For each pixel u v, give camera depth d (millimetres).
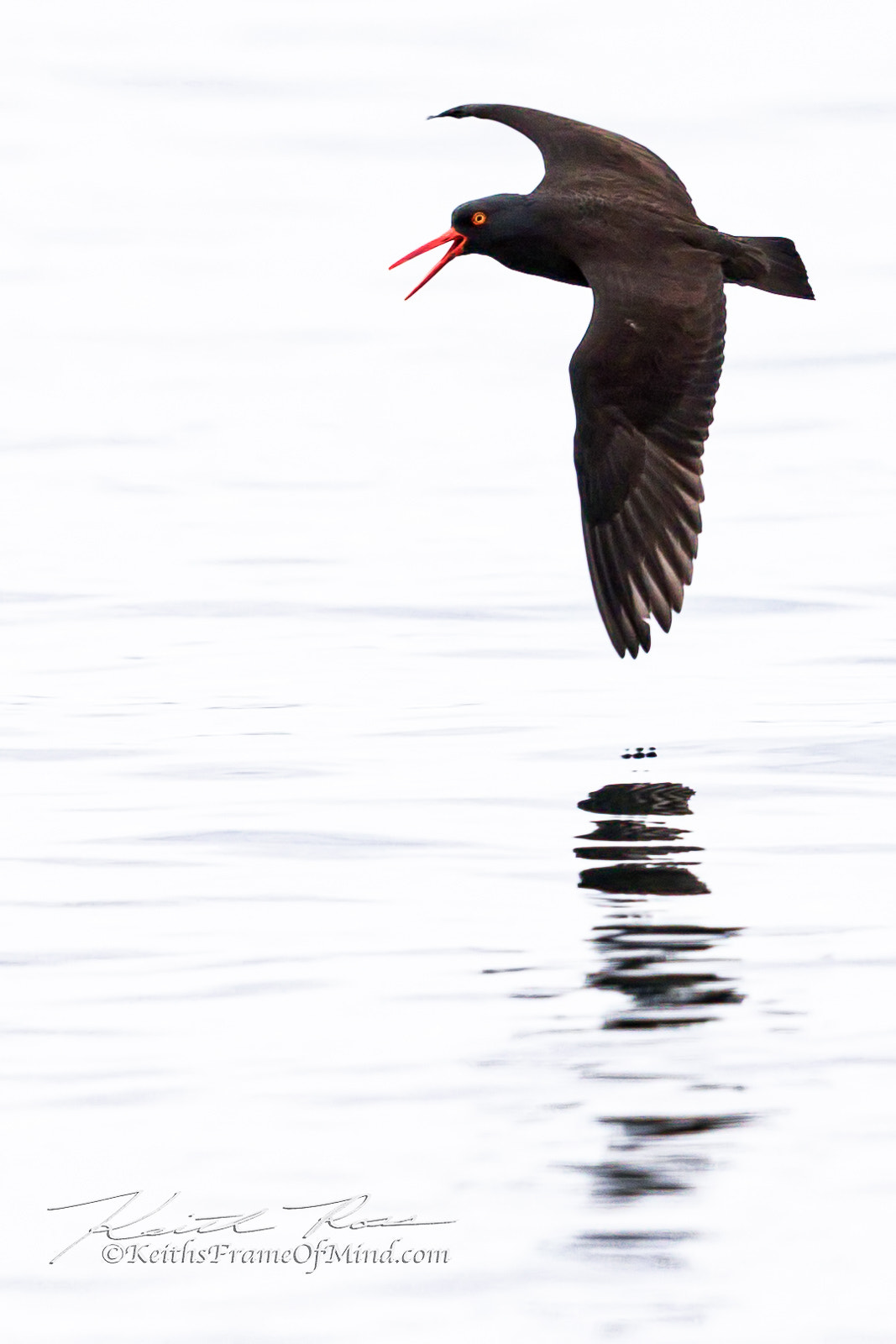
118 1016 8664
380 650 15148
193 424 22562
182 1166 7434
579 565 17438
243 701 13875
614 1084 7938
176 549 18016
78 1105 7879
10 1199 7273
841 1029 8391
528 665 14727
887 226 30047
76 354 25453
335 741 12953
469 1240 7000
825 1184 7223
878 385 23375
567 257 12242
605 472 11086
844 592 16516
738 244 11789
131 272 29359
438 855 10742
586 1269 6785
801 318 26328
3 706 13828
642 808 11516
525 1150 7488
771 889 10086
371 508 19344
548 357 25156
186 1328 6629
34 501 19625
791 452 20938
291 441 21859
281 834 11109
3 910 10000
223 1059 8227
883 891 10039
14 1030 8547
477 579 17031
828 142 34188
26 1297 6816
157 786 12070
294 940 9508
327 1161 7426
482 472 20625
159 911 9938
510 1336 6496
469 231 12398
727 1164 7352
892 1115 7668
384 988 8930
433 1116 7723
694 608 16234
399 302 27906
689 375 11117
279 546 18078
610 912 9812
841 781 11930
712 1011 8609
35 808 11656
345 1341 6512
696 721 13336
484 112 13383
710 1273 6762
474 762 12469
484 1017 8586
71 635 15617
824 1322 6500
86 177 34250
